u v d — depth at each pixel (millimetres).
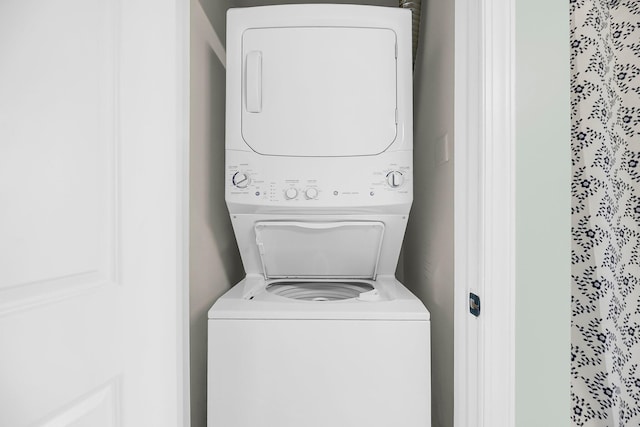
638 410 1264
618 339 1251
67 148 795
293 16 1548
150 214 1092
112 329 937
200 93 1538
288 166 1555
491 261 1093
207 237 1603
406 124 1565
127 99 992
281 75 1550
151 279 1097
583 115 1232
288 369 1289
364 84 1553
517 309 1105
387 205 1562
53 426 761
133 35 1016
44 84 730
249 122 1559
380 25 1561
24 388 687
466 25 1186
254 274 1884
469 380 1167
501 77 1089
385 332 1288
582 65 1228
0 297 645
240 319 1300
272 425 1283
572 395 1319
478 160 1121
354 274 1889
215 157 1722
